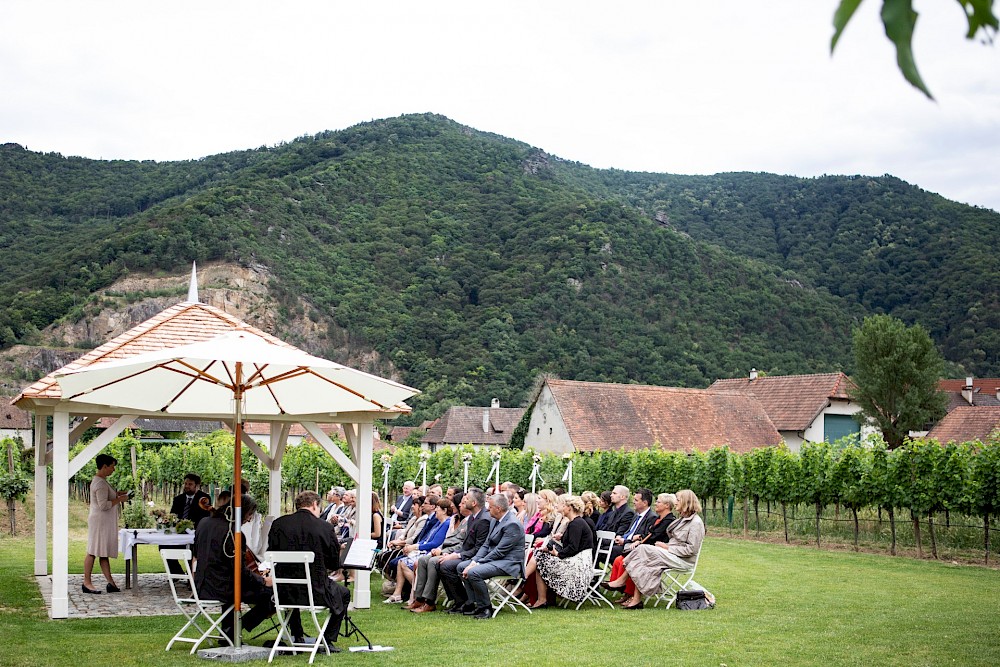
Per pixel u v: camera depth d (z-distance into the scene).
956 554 17.25
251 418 11.93
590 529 10.96
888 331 50.72
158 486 34.72
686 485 24.12
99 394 10.75
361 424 12.19
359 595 11.30
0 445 25.98
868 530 20.70
